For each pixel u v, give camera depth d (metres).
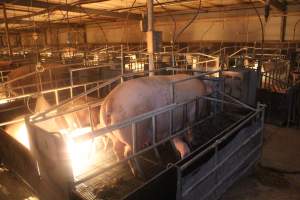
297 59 6.95
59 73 5.89
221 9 10.21
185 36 11.70
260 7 9.15
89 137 1.75
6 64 7.03
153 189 1.82
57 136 1.79
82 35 16.70
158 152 3.00
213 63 6.55
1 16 10.67
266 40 9.28
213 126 3.44
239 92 4.30
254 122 2.98
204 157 2.23
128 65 7.36
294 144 3.96
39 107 3.54
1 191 2.88
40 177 2.31
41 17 11.12
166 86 2.74
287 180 3.04
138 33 13.36
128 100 2.41
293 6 8.55
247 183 2.98
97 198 2.28
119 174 2.62
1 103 4.13
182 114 2.93
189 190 2.01
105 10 9.07
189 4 9.26
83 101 3.63
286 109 4.64
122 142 2.50
